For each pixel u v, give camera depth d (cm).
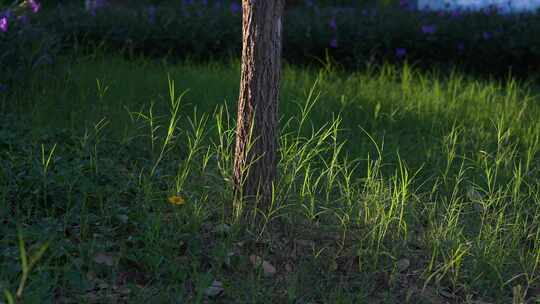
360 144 640
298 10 1188
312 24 1036
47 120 638
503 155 595
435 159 612
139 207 461
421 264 442
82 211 435
